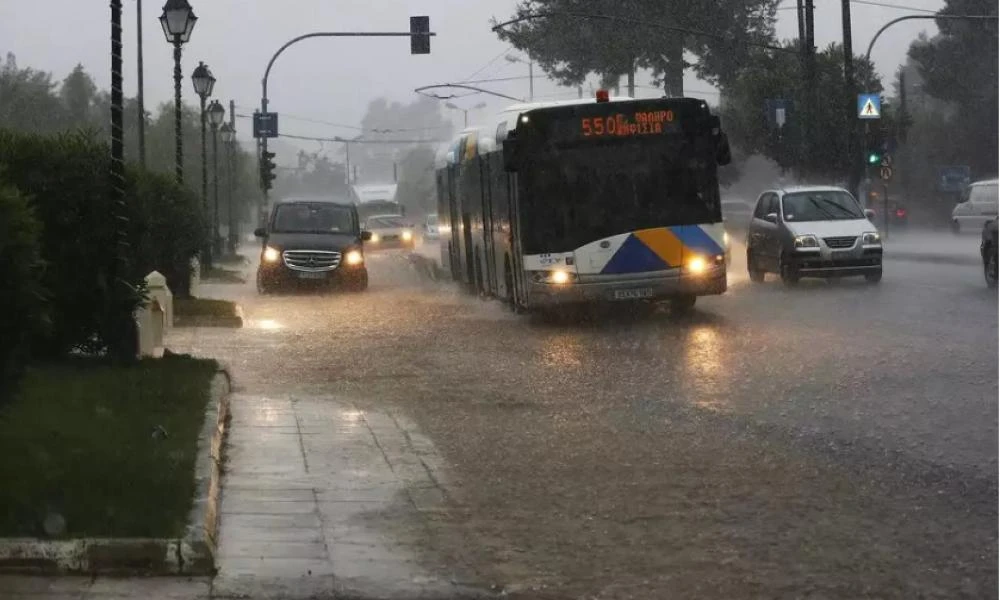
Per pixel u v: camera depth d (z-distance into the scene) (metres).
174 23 28.72
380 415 13.51
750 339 18.91
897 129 60.75
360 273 32.69
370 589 7.39
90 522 7.86
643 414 13.20
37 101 74.94
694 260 21.58
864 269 27.45
